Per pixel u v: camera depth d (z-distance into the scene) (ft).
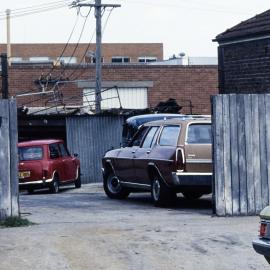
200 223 49.44
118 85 168.66
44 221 51.44
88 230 46.34
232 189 53.16
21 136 127.95
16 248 41.09
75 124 126.00
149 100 169.99
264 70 80.94
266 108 53.78
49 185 89.45
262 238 33.73
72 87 165.89
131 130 90.94
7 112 49.57
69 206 63.52
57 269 36.99
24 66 164.04
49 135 128.67
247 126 53.42
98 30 131.85
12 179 49.60
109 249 40.96
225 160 53.11
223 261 38.55
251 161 53.42
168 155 58.75
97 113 127.85
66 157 96.02
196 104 170.81
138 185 65.51
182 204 64.49
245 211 53.26
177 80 170.30
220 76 86.94
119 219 52.47
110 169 71.67
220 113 53.01
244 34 82.28
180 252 40.40
